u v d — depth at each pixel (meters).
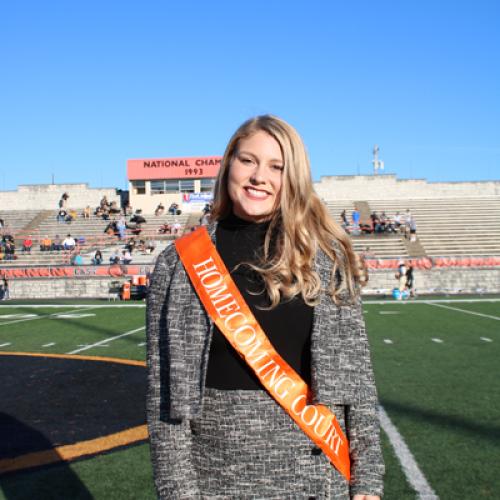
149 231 36.50
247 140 1.81
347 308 1.71
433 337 11.84
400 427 5.47
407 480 4.16
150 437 1.60
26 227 39.06
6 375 8.58
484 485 4.05
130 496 3.96
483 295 26.19
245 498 1.55
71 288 28.11
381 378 7.80
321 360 1.62
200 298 1.67
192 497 1.53
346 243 1.81
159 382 1.63
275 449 1.59
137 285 25.61
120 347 11.34
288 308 1.66
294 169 1.76
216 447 1.60
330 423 1.64
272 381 1.59
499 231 34.66
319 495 1.59
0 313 19.69
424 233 34.59
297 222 1.71
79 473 4.43
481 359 9.23
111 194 44.66
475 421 5.63
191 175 41.19
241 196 1.79
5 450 5.04
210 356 1.65
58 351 10.96
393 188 43.62
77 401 6.90
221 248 1.78
